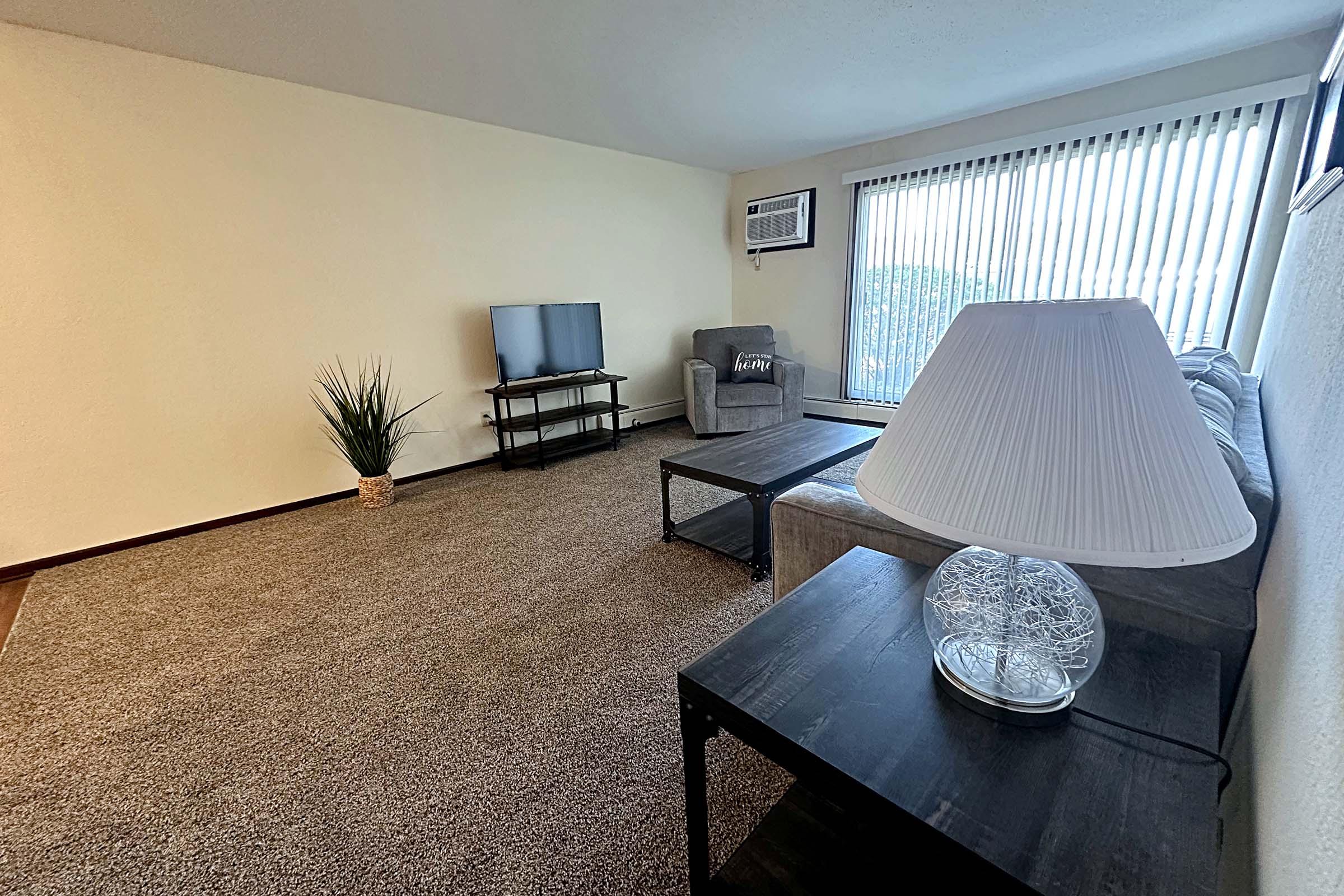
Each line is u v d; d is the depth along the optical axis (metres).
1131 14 2.43
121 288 2.64
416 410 3.71
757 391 4.49
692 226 5.20
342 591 2.28
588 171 4.36
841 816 1.05
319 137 3.11
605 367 4.76
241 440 3.06
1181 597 0.98
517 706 1.60
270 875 1.14
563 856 1.16
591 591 2.22
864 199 4.49
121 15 2.24
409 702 1.63
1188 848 0.56
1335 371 0.75
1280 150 2.80
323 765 1.41
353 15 2.29
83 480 2.64
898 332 4.48
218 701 1.65
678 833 1.20
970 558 0.82
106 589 2.34
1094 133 3.27
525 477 3.75
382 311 3.48
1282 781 0.56
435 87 3.09
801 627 0.94
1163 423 0.55
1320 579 0.57
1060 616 0.72
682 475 2.47
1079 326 0.57
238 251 2.93
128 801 1.32
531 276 4.15
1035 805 0.61
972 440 0.59
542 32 2.47
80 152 2.47
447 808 1.28
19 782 1.38
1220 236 3.02
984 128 3.74
